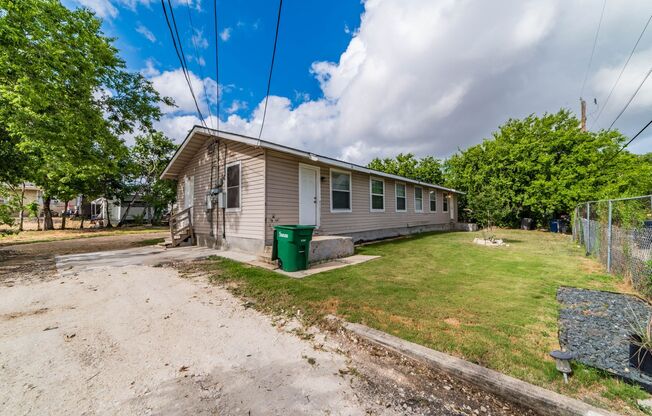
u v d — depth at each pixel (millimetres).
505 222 17891
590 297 3920
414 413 1774
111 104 11938
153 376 2164
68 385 2031
